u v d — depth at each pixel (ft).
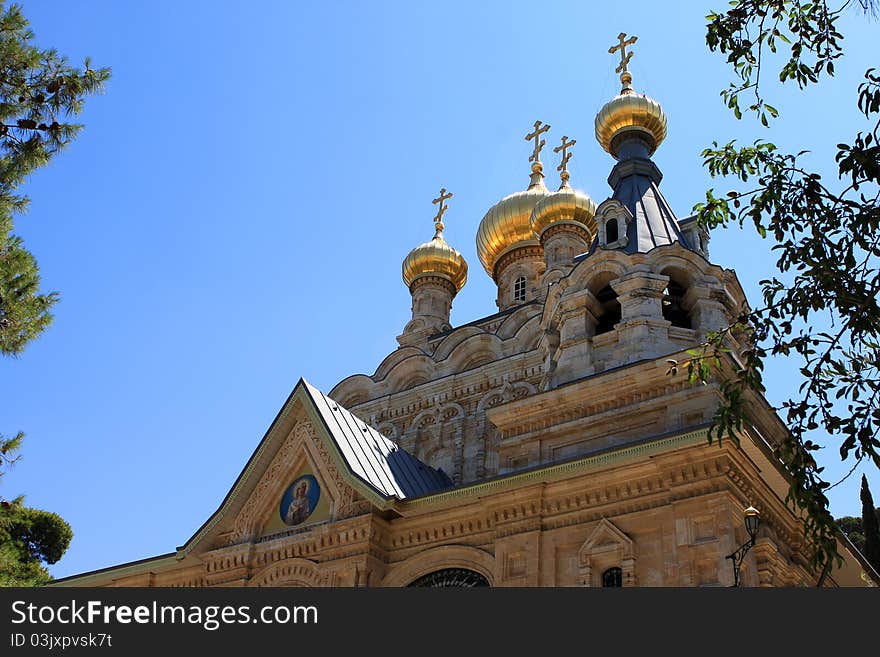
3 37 58.44
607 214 107.24
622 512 75.41
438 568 83.10
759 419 89.25
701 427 72.84
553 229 142.00
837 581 93.09
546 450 87.35
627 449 75.56
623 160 118.62
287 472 94.68
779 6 48.88
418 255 153.28
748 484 73.56
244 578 90.79
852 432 44.78
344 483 90.02
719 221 50.62
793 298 46.75
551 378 96.37
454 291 153.99
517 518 79.71
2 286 59.47
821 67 48.75
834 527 46.24
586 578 73.67
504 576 77.36
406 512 85.76
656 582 70.69
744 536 71.46
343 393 132.57
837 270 45.44
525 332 120.06
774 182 48.39
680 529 71.26
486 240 153.99
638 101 126.11
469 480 109.29
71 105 59.31
